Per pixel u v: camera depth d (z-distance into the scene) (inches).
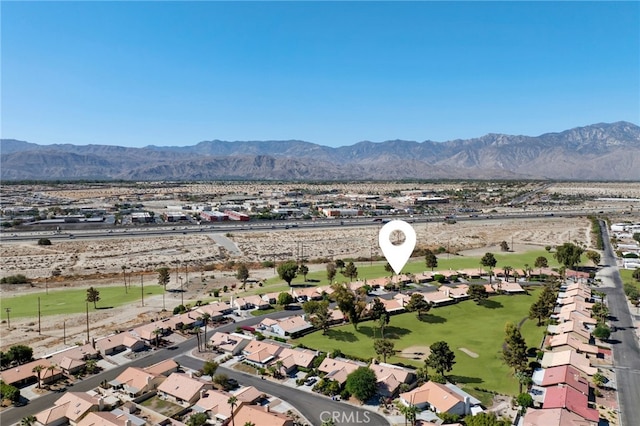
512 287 6899.6
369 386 3695.9
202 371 4222.4
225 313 5900.6
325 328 5339.6
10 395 3735.2
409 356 4653.1
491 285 6993.1
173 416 3540.8
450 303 6373.0
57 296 6604.3
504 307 6250.0
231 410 3427.7
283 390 3944.4
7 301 6338.6
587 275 7632.9
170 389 3843.5
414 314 5964.6
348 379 3786.9
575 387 3786.9
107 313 5890.8
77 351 4512.8
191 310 5836.6
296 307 6220.5
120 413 3548.2
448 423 3361.2
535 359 4539.9
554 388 3779.5
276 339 5113.2
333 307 6131.9
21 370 4101.9
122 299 6476.4
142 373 4020.7
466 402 3550.7
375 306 5625.0
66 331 5265.8
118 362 4527.6
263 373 4237.2
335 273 7559.1
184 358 4618.6
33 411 3619.6
